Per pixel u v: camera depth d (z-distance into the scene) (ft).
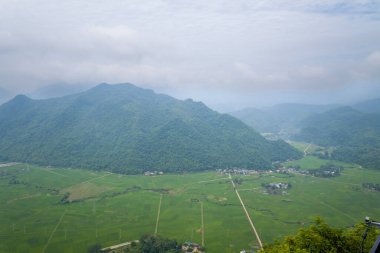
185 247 567.59
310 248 192.44
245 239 610.65
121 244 585.63
